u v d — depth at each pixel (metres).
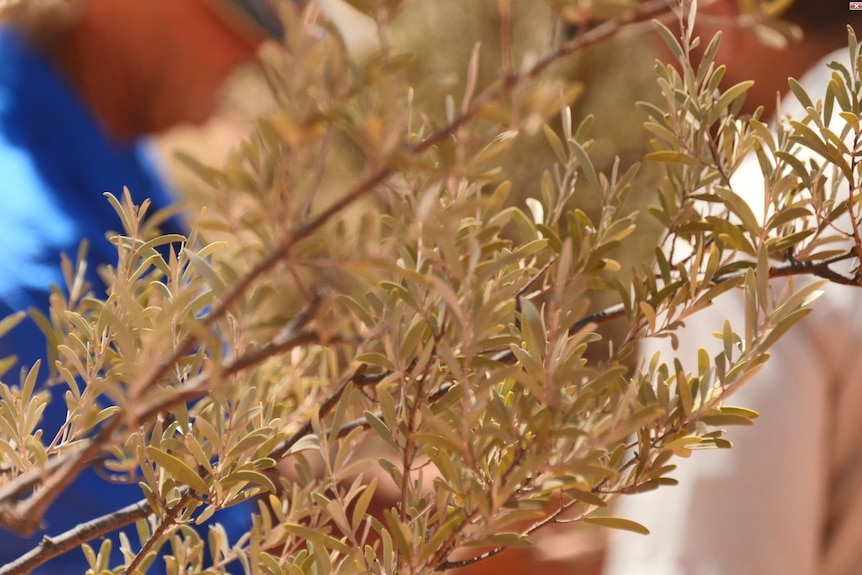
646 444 1.02
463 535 0.99
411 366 1.04
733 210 1.05
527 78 0.90
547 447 0.96
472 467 0.97
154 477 1.04
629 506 1.47
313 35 0.88
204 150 1.99
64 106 1.76
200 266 0.97
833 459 1.40
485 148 0.95
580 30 0.92
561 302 0.97
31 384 1.07
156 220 1.08
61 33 1.75
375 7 0.90
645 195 4.95
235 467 1.05
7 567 1.04
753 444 1.38
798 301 1.04
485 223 1.05
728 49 1.41
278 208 0.89
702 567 1.38
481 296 0.98
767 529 1.38
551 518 1.03
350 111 0.89
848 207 1.05
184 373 1.06
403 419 1.02
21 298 1.47
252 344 0.99
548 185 1.09
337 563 1.10
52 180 1.66
